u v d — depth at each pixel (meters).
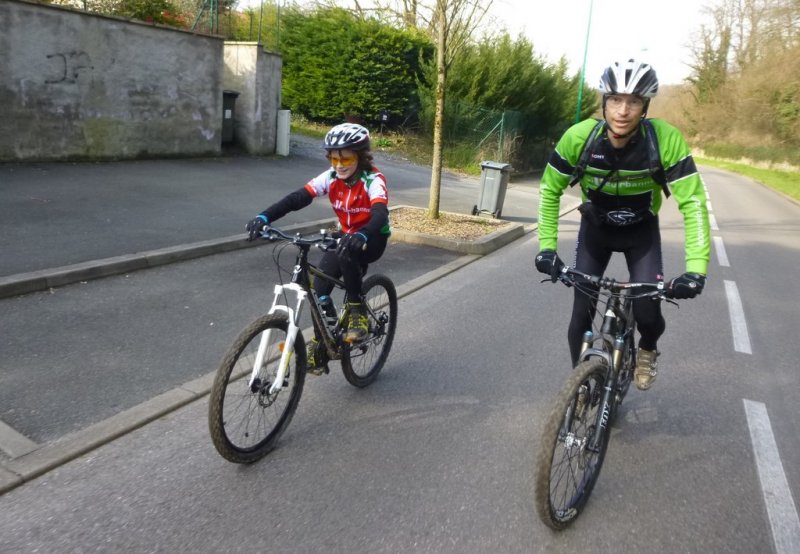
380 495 3.02
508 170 11.59
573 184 3.26
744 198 21.42
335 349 3.77
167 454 3.25
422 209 11.14
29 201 8.15
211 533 2.67
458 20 9.48
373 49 20.02
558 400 2.66
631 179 3.07
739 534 2.90
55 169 10.41
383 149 19.88
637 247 3.37
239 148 15.16
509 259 8.59
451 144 20.64
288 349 3.29
